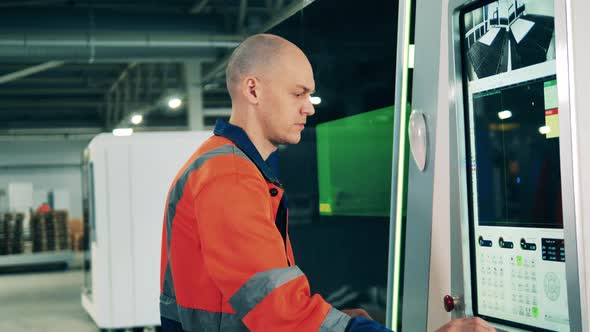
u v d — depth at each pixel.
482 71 1.43
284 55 1.32
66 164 23.77
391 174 2.13
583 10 1.19
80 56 8.86
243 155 1.29
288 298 1.17
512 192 1.36
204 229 1.23
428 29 1.60
